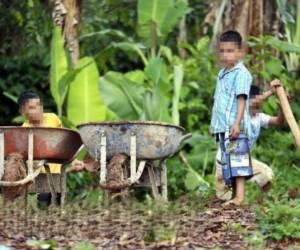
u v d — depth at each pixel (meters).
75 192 17.05
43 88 20.77
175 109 17.06
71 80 16.44
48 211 10.70
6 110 20.55
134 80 17.62
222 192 12.21
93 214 10.52
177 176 17.05
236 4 18.48
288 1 19.09
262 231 9.87
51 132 11.48
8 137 11.38
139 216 10.23
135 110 16.62
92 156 11.48
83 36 18.19
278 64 17.86
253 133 12.18
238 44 11.52
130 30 21.86
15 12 21.16
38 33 21.22
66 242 9.39
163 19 17.72
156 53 19.61
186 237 9.67
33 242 9.09
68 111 16.88
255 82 18.06
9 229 9.86
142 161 11.34
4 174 11.19
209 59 18.75
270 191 13.08
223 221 10.38
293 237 9.67
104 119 16.91
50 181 11.98
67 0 17.06
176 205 10.71
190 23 22.14
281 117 12.35
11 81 20.67
